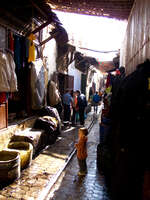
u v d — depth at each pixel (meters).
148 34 2.39
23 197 3.20
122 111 1.92
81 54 11.59
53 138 6.34
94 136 7.73
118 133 2.00
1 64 4.15
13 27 4.99
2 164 3.47
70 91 9.73
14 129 5.01
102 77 33.00
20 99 6.08
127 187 1.79
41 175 4.02
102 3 4.73
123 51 7.45
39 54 6.91
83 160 4.19
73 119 9.61
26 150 4.43
